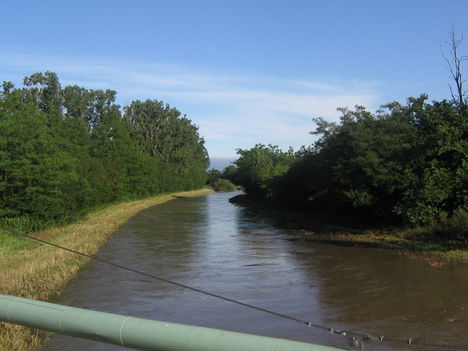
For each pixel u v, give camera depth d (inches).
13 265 546.6
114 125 2059.5
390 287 493.0
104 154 1967.3
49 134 1136.8
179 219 1382.9
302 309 419.5
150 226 1165.1
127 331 101.0
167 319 386.9
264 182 2129.7
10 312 117.5
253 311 411.2
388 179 869.8
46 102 2262.6
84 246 734.5
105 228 1023.0
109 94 2618.1
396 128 955.3
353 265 621.9
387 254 696.4
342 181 983.0
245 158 3243.1
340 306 425.7
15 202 899.4
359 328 361.1
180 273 581.3
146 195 2556.6
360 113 1024.2
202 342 92.4
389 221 991.0
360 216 1095.0
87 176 1476.4
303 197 1444.4
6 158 882.1
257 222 1289.4
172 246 813.2
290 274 574.2
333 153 1034.1
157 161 3105.3
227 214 1596.9
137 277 547.2
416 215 704.4
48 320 111.3
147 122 3361.2
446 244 745.0
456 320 374.9
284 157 2908.5
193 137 3865.7
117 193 1889.8
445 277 529.0
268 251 759.7
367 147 922.7
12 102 1043.3
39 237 831.7
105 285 502.9
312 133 1111.0
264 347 87.4
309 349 85.0
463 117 690.8
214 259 684.7
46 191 938.7
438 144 683.4
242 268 615.5
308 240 892.0
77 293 466.0
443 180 661.3
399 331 351.3
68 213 1073.5
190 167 3767.2
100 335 104.0
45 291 454.9
